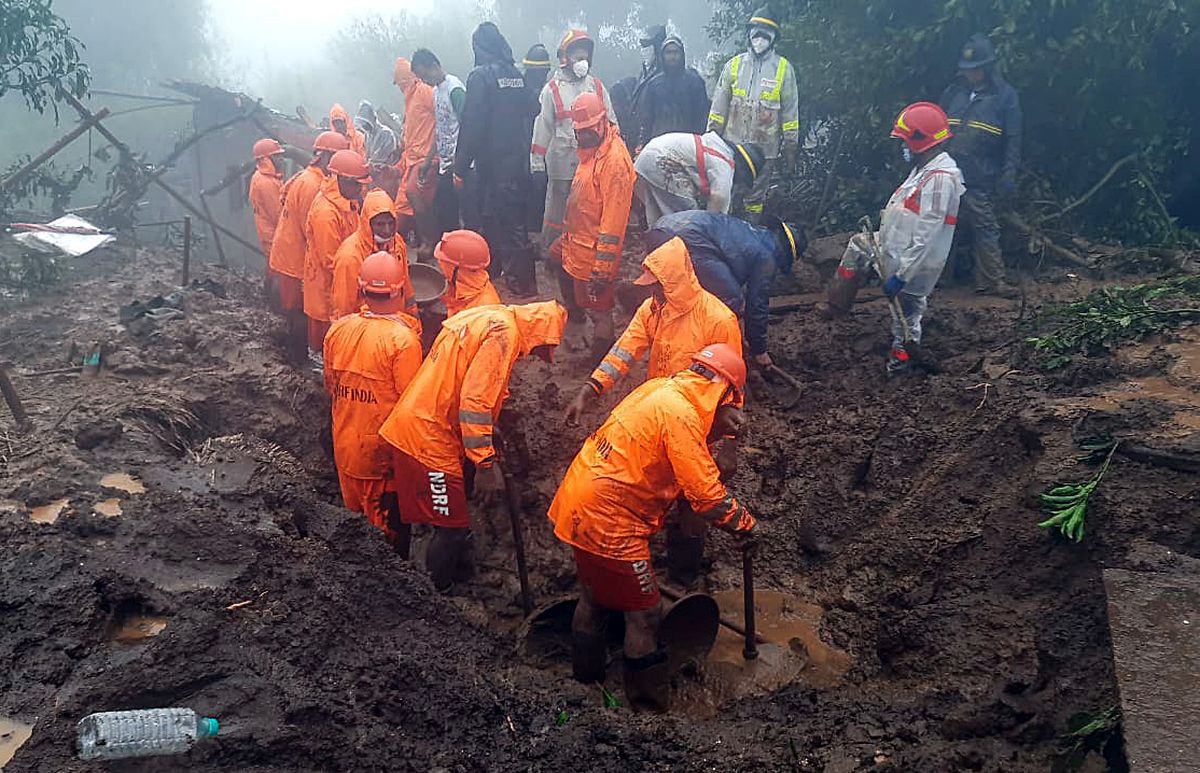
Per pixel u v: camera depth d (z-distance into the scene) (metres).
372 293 5.00
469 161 7.85
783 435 6.28
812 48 9.51
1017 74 8.34
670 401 4.10
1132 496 4.32
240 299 8.39
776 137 8.02
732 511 4.18
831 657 4.94
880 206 9.27
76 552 3.77
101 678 3.13
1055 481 4.60
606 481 4.15
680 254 5.00
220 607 3.60
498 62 7.76
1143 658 3.21
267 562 3.96
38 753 2.82
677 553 5.48
